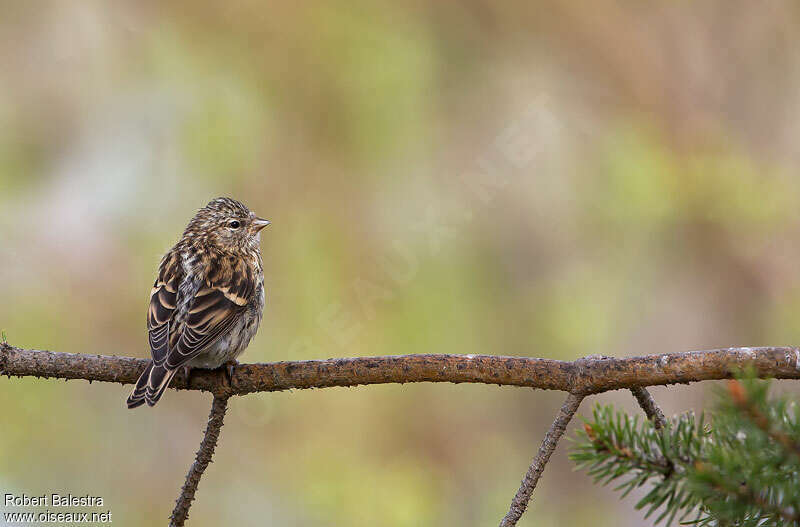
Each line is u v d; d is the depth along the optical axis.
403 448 13.84
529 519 14.45
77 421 13.40
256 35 15.38
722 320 15.23
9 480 12.88
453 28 16.25
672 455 4.13
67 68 14.98
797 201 15.23
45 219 14.03
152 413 13.74
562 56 16.66
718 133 15.74
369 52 15.18
